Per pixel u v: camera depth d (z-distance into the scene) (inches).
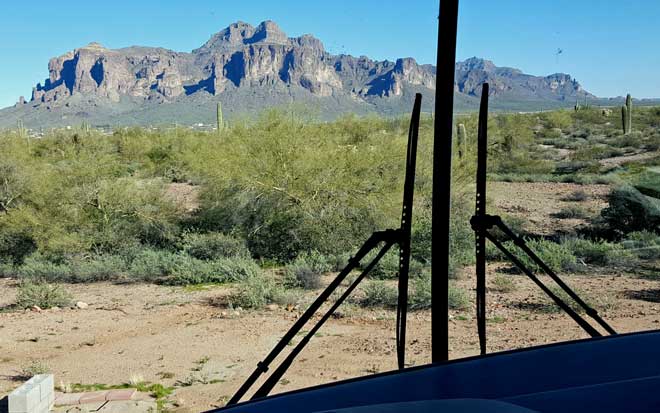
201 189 741.9
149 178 870.4
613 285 476.1
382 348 343.3
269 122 681.6
